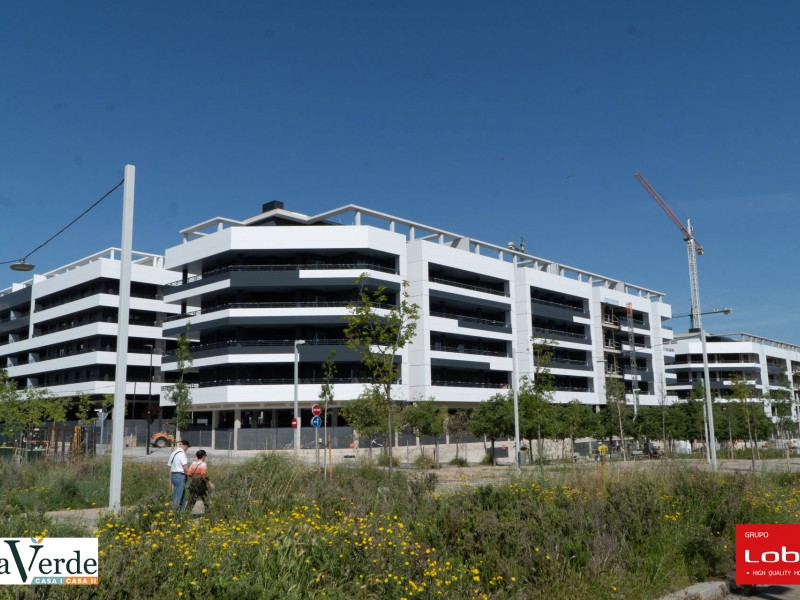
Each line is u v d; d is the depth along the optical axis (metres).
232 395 51.31
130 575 5.52
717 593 8.12
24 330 80.62
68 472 18.36
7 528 8.49
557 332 70.06
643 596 7.47
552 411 45.06
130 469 20.33
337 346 52.72
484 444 52.56
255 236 54.00
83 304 69.19
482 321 62.44
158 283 71.06
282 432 50.38
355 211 56.91
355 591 6.27
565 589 7.16
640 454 49.16
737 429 52.62
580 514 9.23
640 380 82.19
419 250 57.22
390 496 11.31
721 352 106.12
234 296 57.03
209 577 5.71
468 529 8.30
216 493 11.19
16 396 40.25
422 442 52.97
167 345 70.50
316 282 53.72
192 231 61.56
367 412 39.62
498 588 6.98
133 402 65.62
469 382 62.69
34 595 5.05
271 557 6.41
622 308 81.56
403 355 55.81
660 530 9.54
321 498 10.82
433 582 6.55
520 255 71.44
